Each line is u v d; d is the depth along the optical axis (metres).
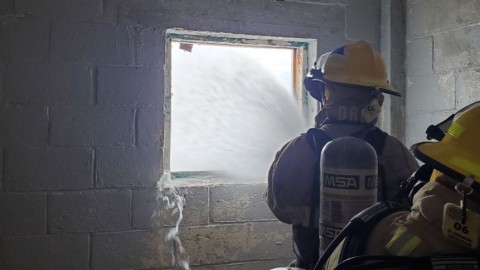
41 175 2.58
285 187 1.78
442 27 2.92
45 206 2.59
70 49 2.63
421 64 3.07
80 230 2.64
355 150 1.44
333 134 1.76
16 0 2.54
